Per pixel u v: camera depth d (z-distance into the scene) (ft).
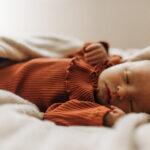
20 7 2.62
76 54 1.71
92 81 1.45
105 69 1.51
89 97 1.36
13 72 1.48
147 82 1.26
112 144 0.74
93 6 2.60
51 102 1.38
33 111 1.14
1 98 1.13
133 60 1.57
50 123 1.02
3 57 1.53
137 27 2.58
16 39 1.64
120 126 0.84
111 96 1.32
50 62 1.48
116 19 2.60
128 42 2.62
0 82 1.47
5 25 2.60
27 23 2.63
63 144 0.81
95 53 1.58
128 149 0.72
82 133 0.89
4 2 2.60
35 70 1.46
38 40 1.81
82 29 2.64
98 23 2.62
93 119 1.10
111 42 2.63
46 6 2.62
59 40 1.85
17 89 1.42
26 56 1.66
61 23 2.64
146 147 0.73
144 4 2.53
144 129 0.84
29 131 0.86
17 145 0.80
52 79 1.41
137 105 1.27
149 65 1.31
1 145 0.81
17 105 1.11
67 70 1.41
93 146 0.79
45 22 2.64
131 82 1.30
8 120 0.89
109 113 1.13
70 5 2.61
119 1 2.56
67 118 1.14
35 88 1.41
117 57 1.69
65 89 1.38
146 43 2.59
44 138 0.85
